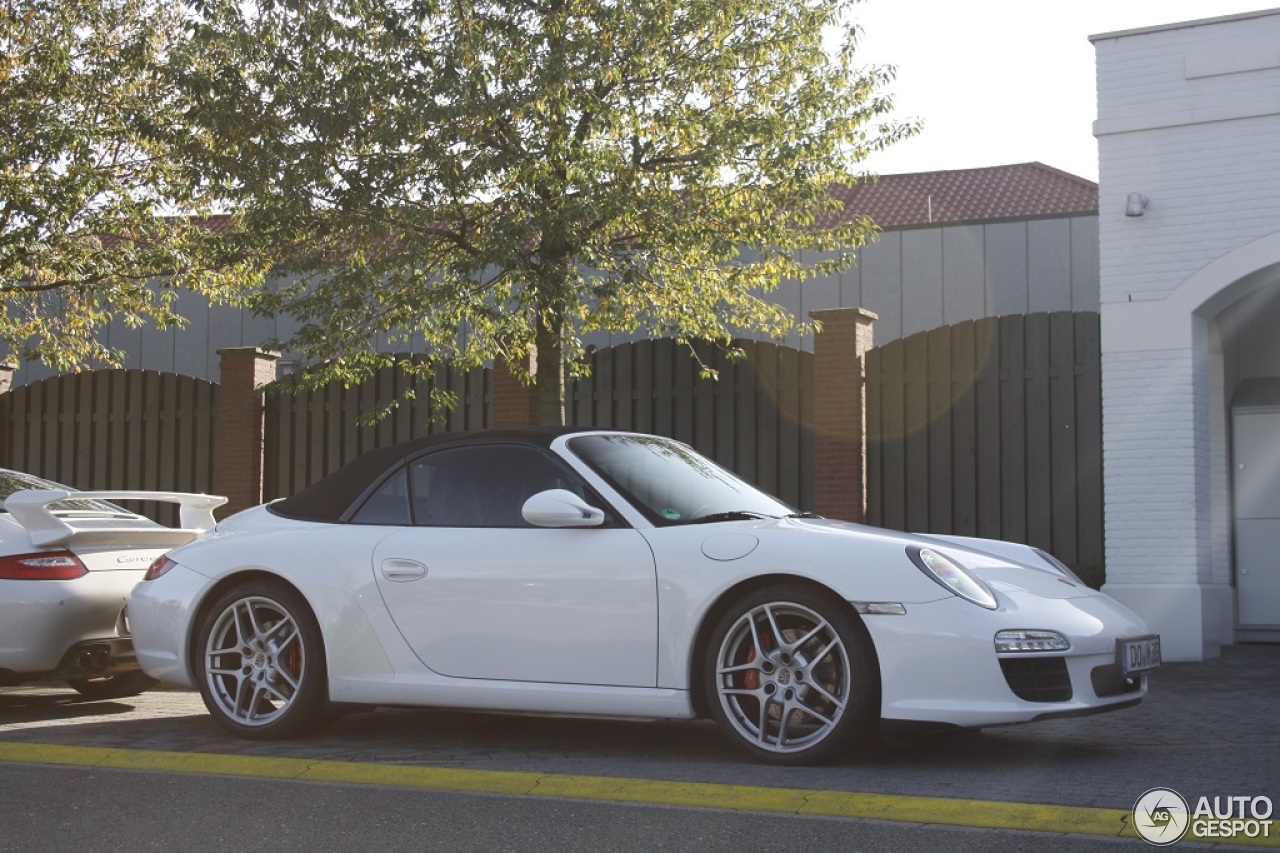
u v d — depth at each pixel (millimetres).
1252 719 6297
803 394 11500
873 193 23594
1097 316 10734
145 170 12742
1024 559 5641
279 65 9633
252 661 5754
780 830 3887
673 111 9867
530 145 9570
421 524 5602
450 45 9531
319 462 12922
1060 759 5062
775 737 4938
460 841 3822
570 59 9461
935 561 4828
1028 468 10859
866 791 4395
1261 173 9742
